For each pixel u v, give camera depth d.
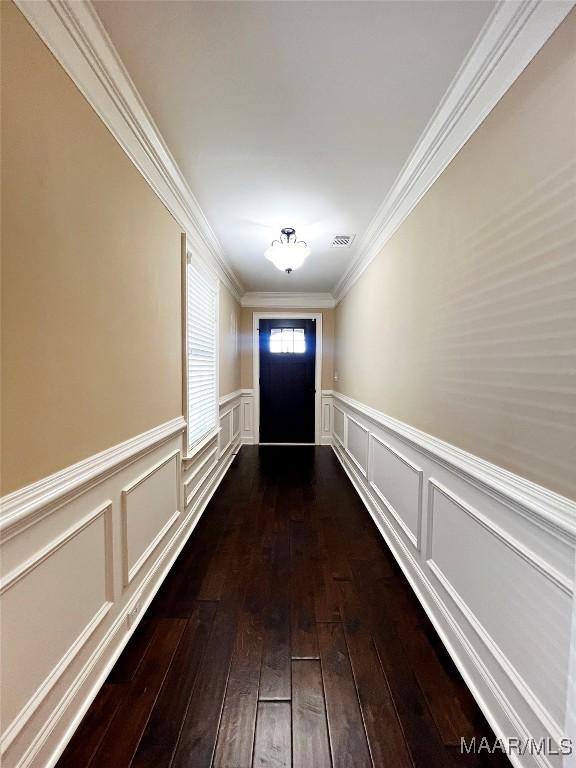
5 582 0.89
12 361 0.92
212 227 2.89
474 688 1.29
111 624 1.42
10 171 0.90
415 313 2.01
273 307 5.46
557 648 0.94
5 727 0.90
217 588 1.94
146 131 1.65
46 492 1.03
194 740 1.13
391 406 2.46
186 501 2.51
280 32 1.20
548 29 0.98
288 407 5.58
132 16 1.15
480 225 1.34
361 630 1.63
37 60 0.99
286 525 2.75
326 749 1.11
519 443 1.11
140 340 1.72
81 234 1.22
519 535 1.09
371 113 1.60
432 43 1.23
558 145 0.96
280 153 1.90
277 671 1.39
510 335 1.16
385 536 2.51
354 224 2.79
